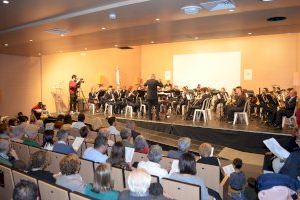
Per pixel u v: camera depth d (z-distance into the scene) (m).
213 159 3.76
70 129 5.76
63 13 6.42
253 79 14.27
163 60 16.86
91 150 3.54
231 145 7.57
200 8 5.82
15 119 6.60
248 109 9.72
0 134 4.85
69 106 13.14
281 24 7.46
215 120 9.49
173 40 10.16
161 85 9.52
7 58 12.56
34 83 13.46
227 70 14.91
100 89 13.01
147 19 6.75
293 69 13.40
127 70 16.81
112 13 6.11
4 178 2.86
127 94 11.60
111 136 5.31
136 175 2.12
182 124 8.44
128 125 5.69
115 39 9.61
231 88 14.81
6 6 5.63
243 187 3.66
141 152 4.18
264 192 2.49
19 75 12.98
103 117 10.27
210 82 15.39
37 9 5.93
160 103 10.72
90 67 15.09
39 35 8.38
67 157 2.57
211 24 7.40
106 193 2.33
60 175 2.59
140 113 10.87
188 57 16.00
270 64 13.87
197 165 3.49
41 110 10.59
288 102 8.04
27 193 1.85
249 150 7.30
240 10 6.02
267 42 13.91
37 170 2.77
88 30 7.91
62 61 14.19
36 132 5.19
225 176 3.81
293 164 3.02
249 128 7.77
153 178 2.71
